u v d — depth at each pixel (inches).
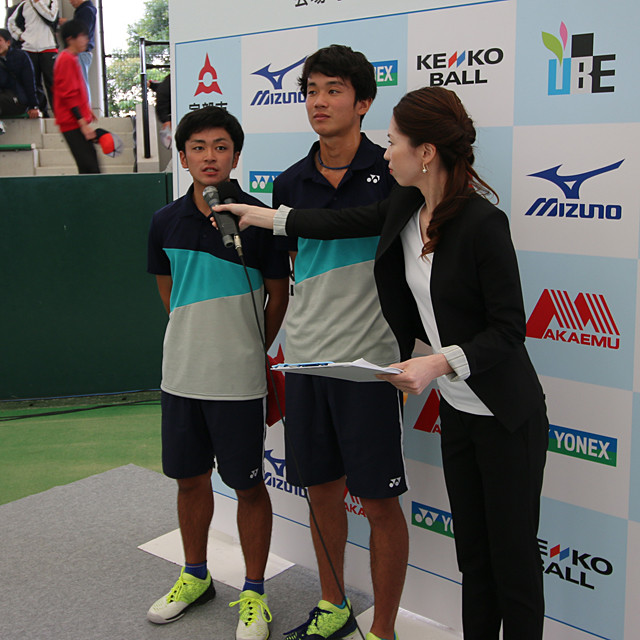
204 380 81.0
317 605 85.8
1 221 169.6
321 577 83.2
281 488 100.3
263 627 83.6
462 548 68.9
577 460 72.7
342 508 82.7
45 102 256.1
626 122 64.9
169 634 85.1
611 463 70.5
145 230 171.6
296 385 78.4
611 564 71.9
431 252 62.0
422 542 86.5
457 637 84.3
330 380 75.5
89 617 88.4
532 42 69.3
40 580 96.7
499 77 71.9
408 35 77.7
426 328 67.1
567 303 71.0
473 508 67.6
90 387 178.7
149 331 177.6
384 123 81.5
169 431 84.2
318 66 70.5
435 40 75.8
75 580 96.7
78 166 250.2
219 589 95.0
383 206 69.5
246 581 86.7
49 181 168.2
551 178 70.1
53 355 176.4
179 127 79.0
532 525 64.1
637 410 68.1
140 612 89.5
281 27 88.6
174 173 105.6
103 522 113.5
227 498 106.7
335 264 74.5
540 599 65.0
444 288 61.3
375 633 77.7
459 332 62.3
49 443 150.2
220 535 109.8
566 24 66.9
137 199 170.6
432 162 61.1
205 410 82.2
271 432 99.4
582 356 70.8
